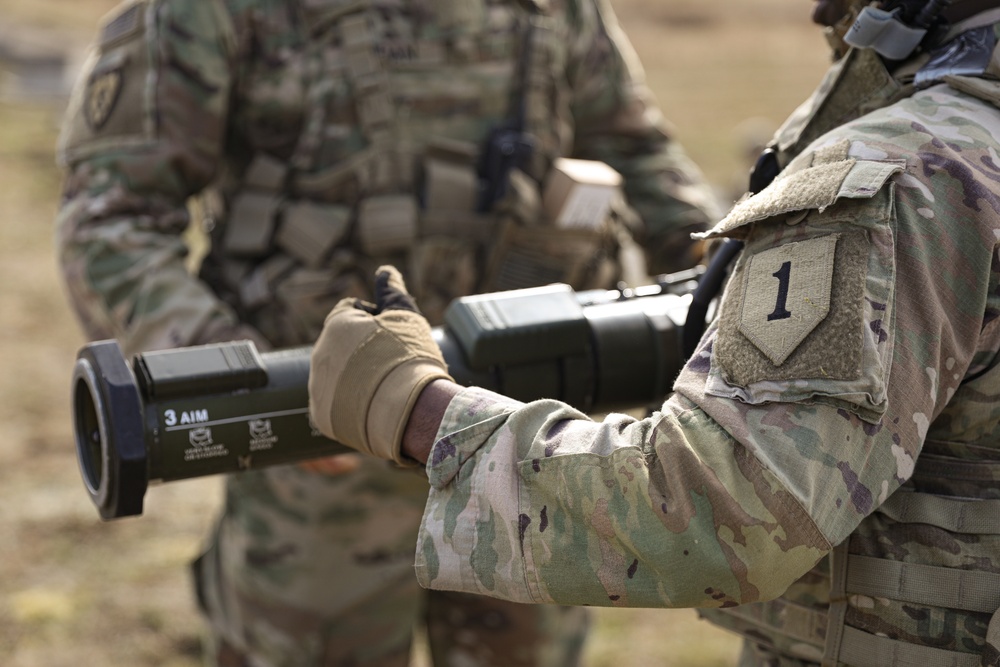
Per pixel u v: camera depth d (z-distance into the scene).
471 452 1.43
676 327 1.97
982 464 1.51
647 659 3.90
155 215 2.61
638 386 1.96
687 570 1.31
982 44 1.51
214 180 2.74
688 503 1.31
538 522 1.38
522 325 1.86
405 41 2.66
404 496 2.79
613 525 1.33
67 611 4.05
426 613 3.06
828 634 1.58
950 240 1.37
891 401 1.33
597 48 3.06
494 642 2.95
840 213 1.36
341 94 2.63
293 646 2.86
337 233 2.64
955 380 1.41
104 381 1.68
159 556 4.47
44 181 10.24
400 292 1.68
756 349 1.34
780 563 1.30
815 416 1.31
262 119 2.70
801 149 1.70
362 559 2.84
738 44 26.52
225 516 2.91
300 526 2.78
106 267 2.55
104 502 1.75
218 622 3.00
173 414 1.73
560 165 2.75
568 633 3.05
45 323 7.09
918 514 1.51
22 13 19.00
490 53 2.75
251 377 1.79
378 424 1.53
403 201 2.65
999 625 1.46
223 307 2.66
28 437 5.49
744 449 1.31
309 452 1.84
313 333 2.68
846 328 1.30
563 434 1.41
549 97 2.87
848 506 1.31
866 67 1.60
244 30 2.62
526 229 2.72
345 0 2.62
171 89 2.57
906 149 1.40
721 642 4.02
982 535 1.49
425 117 2.69
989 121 1.46
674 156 3.17
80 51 15.05
